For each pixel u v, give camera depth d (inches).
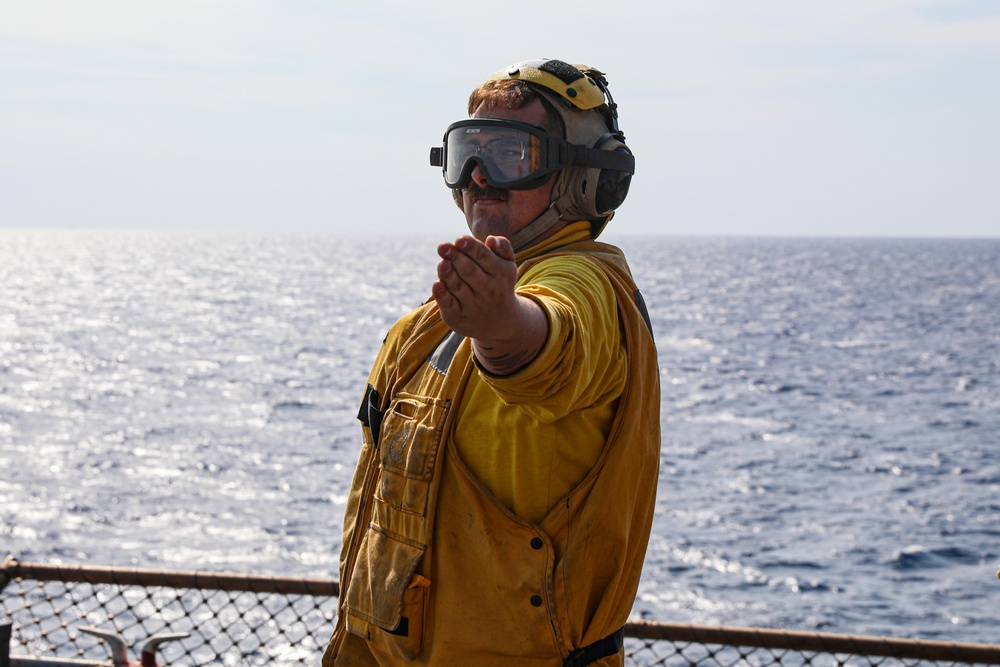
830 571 1075.9
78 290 5580.7
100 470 1509.6
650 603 977.5
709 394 2333.9
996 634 909.8
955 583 1049.5
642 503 77.7
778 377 2623.0
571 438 70.5
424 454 73.3
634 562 78.2
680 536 1196.5
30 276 6776.6
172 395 2261.3
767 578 1051.3
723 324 3993.6
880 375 2699.3
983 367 2886.3
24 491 1365.7
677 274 7386.8
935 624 935.0
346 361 2923.2
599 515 71.8
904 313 4626.0
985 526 1263.5
